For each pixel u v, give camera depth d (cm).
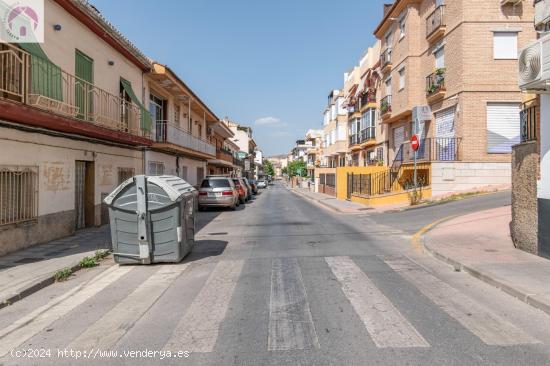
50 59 1079
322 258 839
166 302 567
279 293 593
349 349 400
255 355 391
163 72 1867
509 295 572
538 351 392
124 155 1577
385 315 495
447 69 2061
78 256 859
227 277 697
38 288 650
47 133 1034
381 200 2133
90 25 1288
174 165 2317
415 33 2397
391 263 786
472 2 1911
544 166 755
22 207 954
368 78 3359
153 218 795
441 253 820
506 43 1916
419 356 383
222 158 3872
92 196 1315
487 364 366
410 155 2295
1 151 871
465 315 493
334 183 3516
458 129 1961
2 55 860
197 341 427
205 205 2139
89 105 1298
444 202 1770
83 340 439
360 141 3597
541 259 750
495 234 1007
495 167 1909
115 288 649
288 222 1546
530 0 1909
